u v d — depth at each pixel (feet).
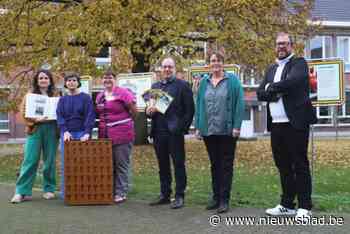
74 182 27.14
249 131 97.86
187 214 24.47
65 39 53.52
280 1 56.13
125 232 21.45
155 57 56.54
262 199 28.02
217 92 24.64
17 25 53.93
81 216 24.47
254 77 60.18
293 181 23.86
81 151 27.20
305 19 59.88
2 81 61.57
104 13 48.47
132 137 28.48
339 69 26.17
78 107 28.02
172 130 25.85
